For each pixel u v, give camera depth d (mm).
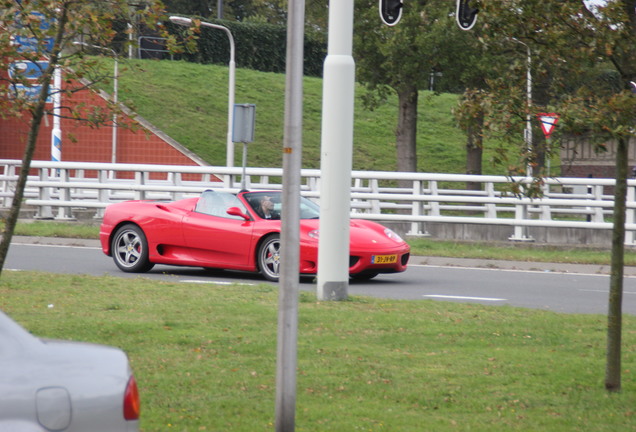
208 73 105875
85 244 37219
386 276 29391
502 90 13297
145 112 89562
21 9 16453
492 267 32906
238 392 13234
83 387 7363
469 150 71188
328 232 21641
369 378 14086
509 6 13031
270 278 26891
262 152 87125
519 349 16359
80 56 17406
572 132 12867
